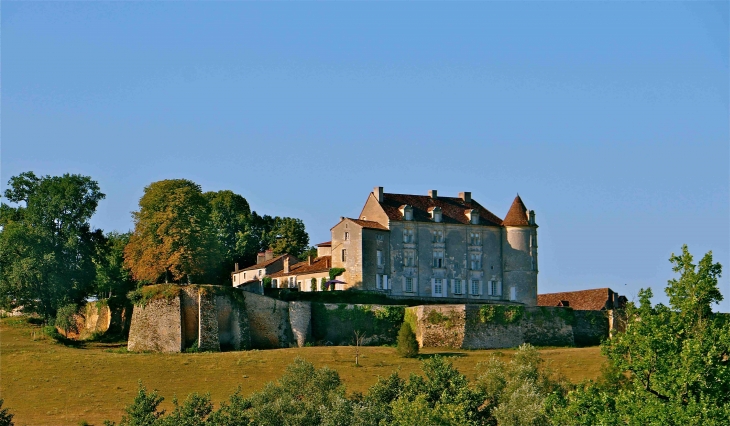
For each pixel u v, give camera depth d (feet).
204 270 452.76
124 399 344.90
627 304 248.73
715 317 237.25
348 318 440.45
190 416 281.33
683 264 238.89
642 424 212.43
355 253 477.77
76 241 473.26
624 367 228.02
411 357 399.44
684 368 216.74
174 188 465.88
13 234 463.01
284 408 287.69
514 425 275.18
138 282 468.75
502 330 437.58
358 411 279.28
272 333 431.84
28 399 345.10
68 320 463.42
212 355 398.21
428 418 267.39
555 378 337.52
